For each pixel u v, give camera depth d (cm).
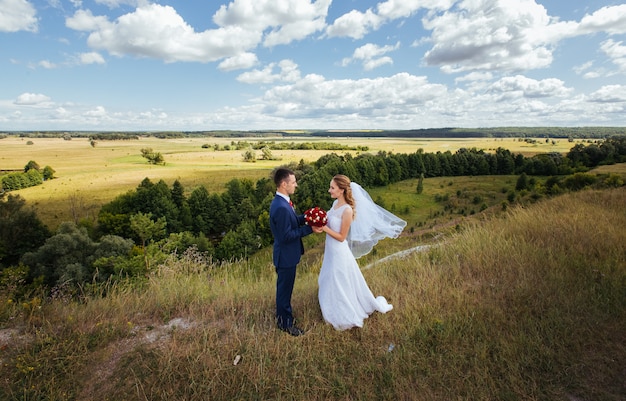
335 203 404
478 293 445
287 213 357
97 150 17025
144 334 377
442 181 9969
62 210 6994
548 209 888
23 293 467
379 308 405
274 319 401
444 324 375
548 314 385
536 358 326
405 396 294
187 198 7012
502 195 8100
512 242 612
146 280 580
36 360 327
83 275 2745
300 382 306
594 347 338
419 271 534
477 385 298
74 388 305
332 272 383
